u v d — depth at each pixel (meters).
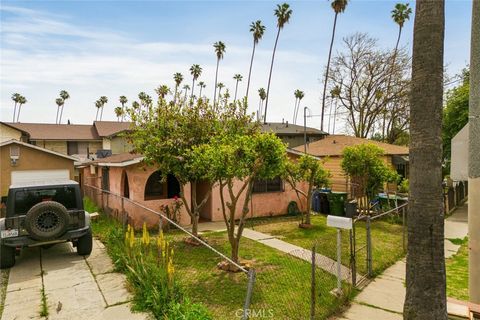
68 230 7.99
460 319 4.37
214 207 13.26
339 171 20.02
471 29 5.06
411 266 4.07
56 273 7.15
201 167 7.60
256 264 7.61
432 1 3.93
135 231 11.14
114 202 13.34
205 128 9.46
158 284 5.65
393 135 31.16
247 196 7.28
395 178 13.30
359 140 23.75
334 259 7.55
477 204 5.02
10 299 5.84
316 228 11.89
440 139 3.97
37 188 8.07
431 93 3.94
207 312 4.83
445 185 17.42
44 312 5.32
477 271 5.04
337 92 32.12
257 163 6.68
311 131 38.50
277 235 10.79
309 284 6.32
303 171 11.95
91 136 35.16
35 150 17.30
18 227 7.45
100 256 8.39
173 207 12.25
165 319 4.80
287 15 40.88
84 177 25.25
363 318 5.22
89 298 5.87
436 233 3.94
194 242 9.29
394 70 29.16
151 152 9.05
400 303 5.80
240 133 9.30
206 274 6.94
